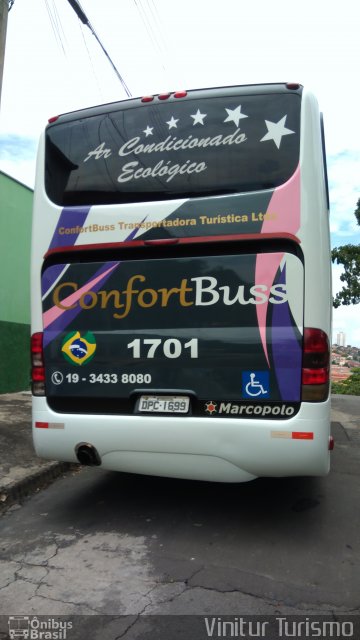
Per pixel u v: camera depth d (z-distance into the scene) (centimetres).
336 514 440
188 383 381
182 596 307
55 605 299
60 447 408
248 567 342
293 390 361
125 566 345
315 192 370
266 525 414
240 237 371
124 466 398
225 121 389
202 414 378
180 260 385
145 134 406
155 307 390
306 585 319
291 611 291
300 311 362
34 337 423
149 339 390
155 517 432
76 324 409
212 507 456
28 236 1086
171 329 386
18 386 1045
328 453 374
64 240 412
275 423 361
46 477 536
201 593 310
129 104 417
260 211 370
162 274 389
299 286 362
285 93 384
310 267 362
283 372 363
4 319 1004
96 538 392
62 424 405
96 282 405
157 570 338
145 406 390
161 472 389
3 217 991
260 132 381
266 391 366
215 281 378
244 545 377
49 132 436
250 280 371
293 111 379
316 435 358
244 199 373
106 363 400
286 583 321
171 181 392
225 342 374
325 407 365
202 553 364
